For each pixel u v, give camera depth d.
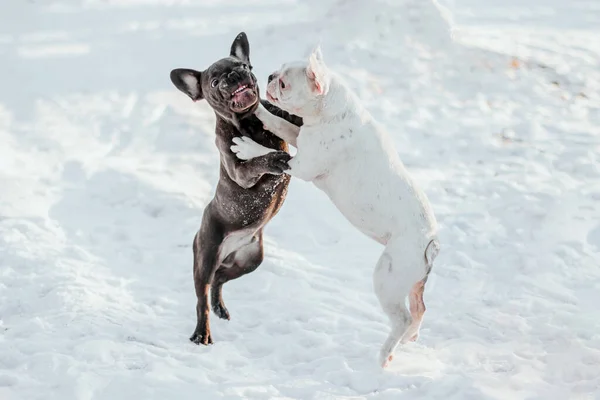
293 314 8.50
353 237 10.53
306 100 6.69
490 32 16.36
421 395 6.77
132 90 13.39
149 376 6.82
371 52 14.57
